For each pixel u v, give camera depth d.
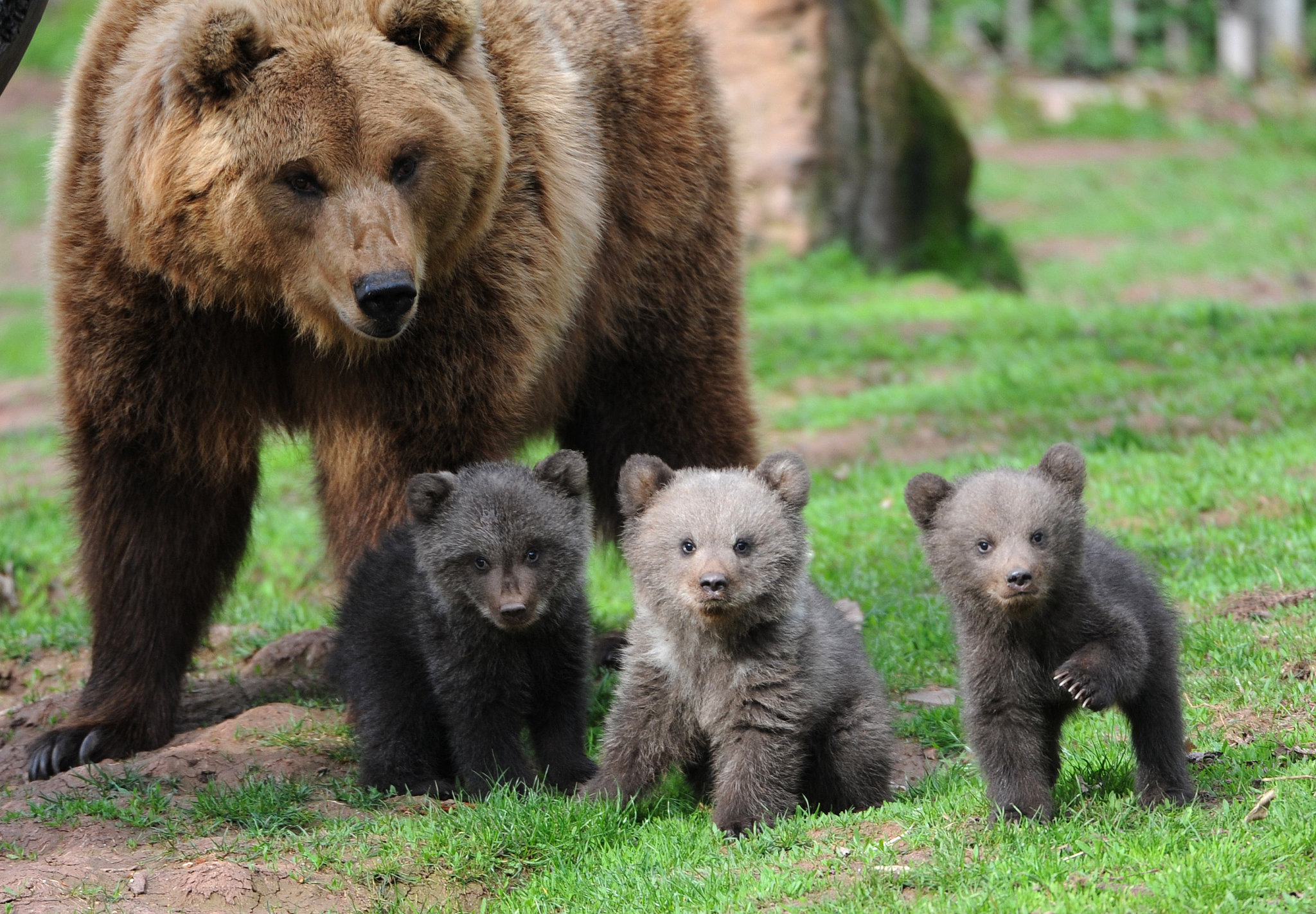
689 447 13.55
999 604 7.86
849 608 13.51
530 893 8.46
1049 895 7.29
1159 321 26.14
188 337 10.32
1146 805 8.30
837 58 34.78
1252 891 7.06
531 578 9.39
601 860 8.71
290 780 10.02
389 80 9.63
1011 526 7.89
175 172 9.59
